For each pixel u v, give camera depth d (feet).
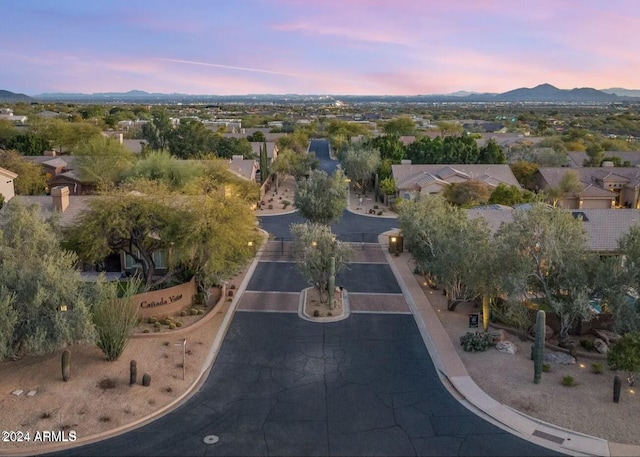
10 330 76.79
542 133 499.10
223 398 78.33
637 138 520.01
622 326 89.25
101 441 67.51
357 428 70.95
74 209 140.46
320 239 117.80
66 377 81.15
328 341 98.17
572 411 74.33
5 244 87.66
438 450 66.33
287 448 66.49
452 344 96.58
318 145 487.20
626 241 94.94
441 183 228.43
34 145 286.87
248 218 117.08
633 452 65.67
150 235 120.98
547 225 95.66
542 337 80.64
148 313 106.32
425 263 122.42
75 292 84.64
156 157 206.90
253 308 113.80
